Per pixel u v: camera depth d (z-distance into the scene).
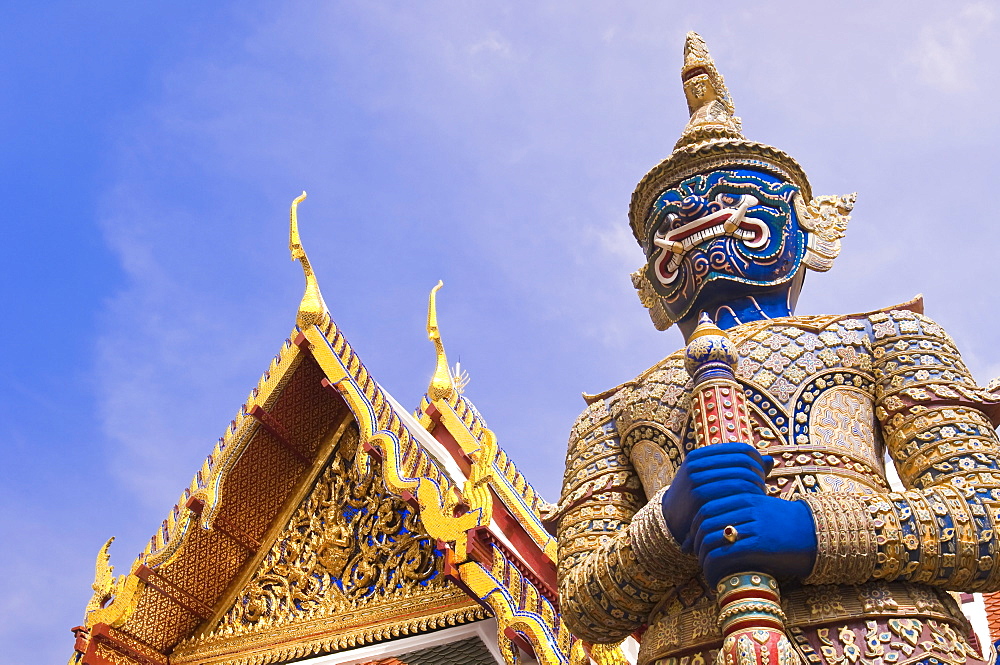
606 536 4.98
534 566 6.73
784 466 4.51
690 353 4.46
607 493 5.16
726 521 3.94
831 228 5.89
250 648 7.71
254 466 8.03
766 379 4.78
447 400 8.95
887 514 4.05
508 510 7.02
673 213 5.54
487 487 6.56
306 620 7.66
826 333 4.96
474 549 6.36
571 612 4.67
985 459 4.39
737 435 4.21
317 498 8.08
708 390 4.34
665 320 6.36
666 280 5.62
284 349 7.96
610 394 5.54
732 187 5.45
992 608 8.88
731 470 4.06
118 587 7.76
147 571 7.71
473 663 6.91
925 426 4.57
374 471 7.84
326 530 7.90
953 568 4.06
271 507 8.11
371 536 7.74
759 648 3.72
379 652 7.23
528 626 6.14
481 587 6.34
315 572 7.85
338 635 7.43
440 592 7.25
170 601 7.87
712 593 4.15
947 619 4.13
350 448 8.09
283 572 7.94
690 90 6.53
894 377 4.79
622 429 5.27
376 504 7.79
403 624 7.23
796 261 5.52
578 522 5.10
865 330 5.00
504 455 7.43
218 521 7.93
